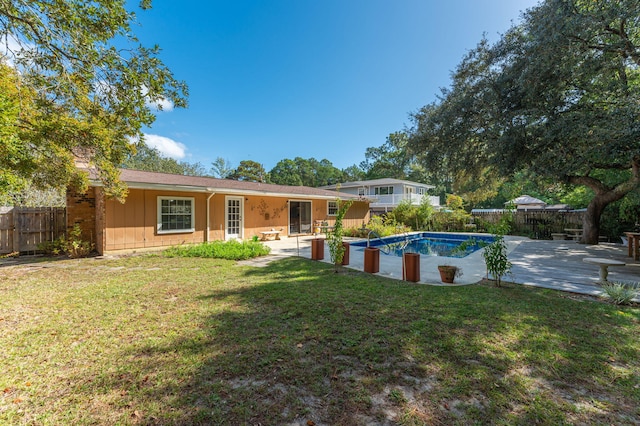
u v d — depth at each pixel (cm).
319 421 172
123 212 871
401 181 2392
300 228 1510
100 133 495
